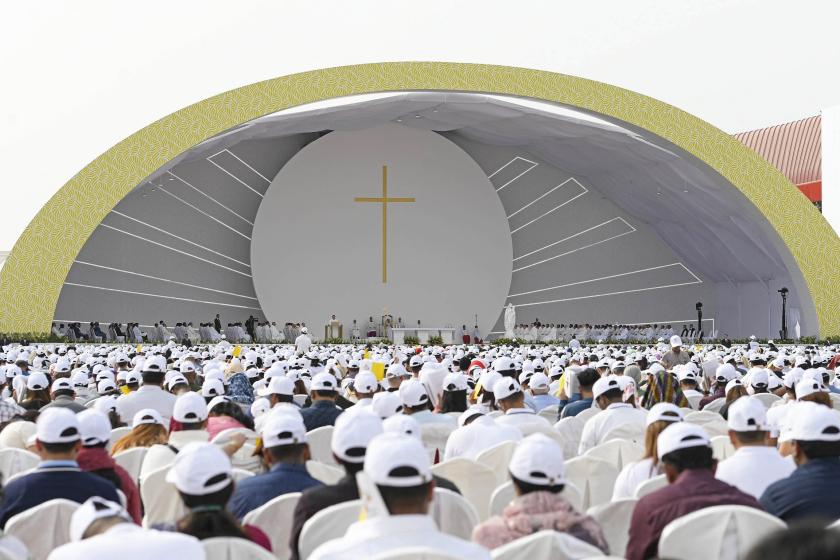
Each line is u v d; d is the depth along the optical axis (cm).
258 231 5166
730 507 465
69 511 543
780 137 6097
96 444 648
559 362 1861
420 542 372
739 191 3862
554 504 472
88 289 4925
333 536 504
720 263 5162
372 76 3659
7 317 3550
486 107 4188
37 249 3562
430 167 5291
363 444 511
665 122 3797
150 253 5034
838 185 4603
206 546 428
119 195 3597
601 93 3759
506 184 5434
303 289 5212
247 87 3628
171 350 2333
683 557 474
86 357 2041
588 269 5562
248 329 5141
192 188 5016
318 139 5194
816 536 204
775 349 2770
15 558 386
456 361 1823
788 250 3906
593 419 916
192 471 439
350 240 5250
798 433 527
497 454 762
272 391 1042
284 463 605
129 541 310
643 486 610
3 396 1362
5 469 770
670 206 4825
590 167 4853
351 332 5244
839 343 3834
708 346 3544
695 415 966
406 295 5294
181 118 3609
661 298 5584
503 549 435
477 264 5338
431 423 903
